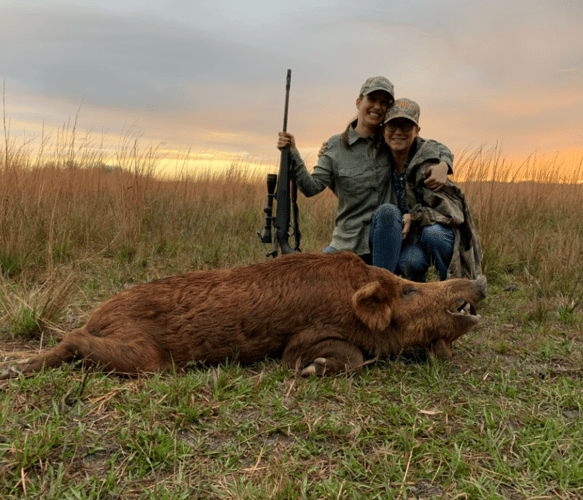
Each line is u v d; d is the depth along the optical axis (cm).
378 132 430
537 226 855
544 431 258
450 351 351
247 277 321
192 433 247
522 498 211
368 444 245
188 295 312
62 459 220
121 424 249
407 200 422
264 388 292
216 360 315
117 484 209
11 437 232
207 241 733
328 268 327
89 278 523
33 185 773
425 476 222
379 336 330
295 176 442
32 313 373
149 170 843
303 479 211
